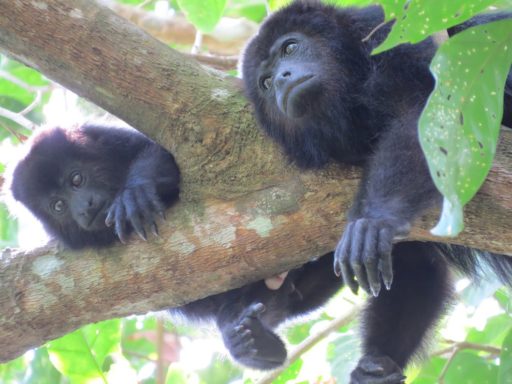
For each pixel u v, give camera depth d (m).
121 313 6.91
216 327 9.10
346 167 6.47
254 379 10.08
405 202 5.65
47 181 8.62
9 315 6.85
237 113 6.70
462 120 4.30
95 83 6.77
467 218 5.75
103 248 6.84
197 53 10.16
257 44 7.75
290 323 9.09
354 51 7.35
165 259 6.62
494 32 4.41
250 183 6.48
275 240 6.36
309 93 6.95
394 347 8.44
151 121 6.82
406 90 6.77
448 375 9.13
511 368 7.95
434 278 8.61
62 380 10.46
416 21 4.25
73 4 6.56
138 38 6.73
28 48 6.66
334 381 10.00
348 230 5.41
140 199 6.88
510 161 5.73
